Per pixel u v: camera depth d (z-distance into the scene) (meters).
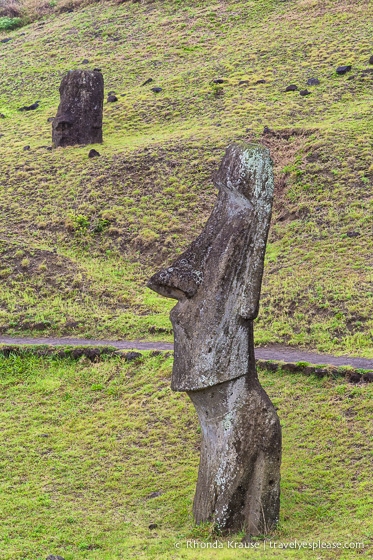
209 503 13.07
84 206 31.84
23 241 29.91
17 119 45.06
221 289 12.68
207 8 54.75
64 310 24.95
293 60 43.69
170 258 28.52
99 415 19.08
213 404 12.96
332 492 14.48
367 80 39.19
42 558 12.75
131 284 27.09
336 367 18.75
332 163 31.12
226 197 13.04
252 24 50.81
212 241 12.94
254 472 12.80
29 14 64.31
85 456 17.39
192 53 48.66
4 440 18.23
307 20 48.91
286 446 16.39
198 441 17.39
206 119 38.91
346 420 16.89
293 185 30.81
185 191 32.16
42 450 17.77
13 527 14.31
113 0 60.47
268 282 25.34
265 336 22.19
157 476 16.28
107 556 12.67
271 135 34.91
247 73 43.34
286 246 27.56
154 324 23.98
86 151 36.69
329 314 22.66
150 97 42.97
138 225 30.47
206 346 12.73
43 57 53.69
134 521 14.41
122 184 33.06
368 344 20.89
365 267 24.88
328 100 38.00
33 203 32.88
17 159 37.25
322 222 28.19
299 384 18.77
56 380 20.77
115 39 53.84
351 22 46.97
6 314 24.66
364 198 28.89
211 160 33.47
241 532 12.84
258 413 12.79
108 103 43.12
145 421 18.47
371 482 14.48
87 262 28.72
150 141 36.69
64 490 16.03
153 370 20.56
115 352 21.47
